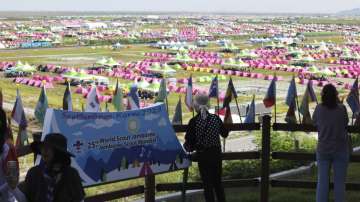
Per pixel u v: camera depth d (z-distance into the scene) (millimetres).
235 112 45938
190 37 197000
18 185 8055
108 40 170375
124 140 11391
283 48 152625
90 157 10875
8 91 69875
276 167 18078
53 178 7715
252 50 144750
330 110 11773
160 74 90938
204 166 12047
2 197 7914
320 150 11961
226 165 17906
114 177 11219
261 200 12992
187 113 54688
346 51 138000
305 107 16062
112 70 93438
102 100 58188
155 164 11875
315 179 16328
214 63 113812
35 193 7730
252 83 86750
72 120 10695
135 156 11539
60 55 124562
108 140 11148
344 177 11984
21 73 87875
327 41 195125
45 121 10492
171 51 141750
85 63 108000
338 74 98688
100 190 18734
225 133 12383
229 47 144625
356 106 16484
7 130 8383
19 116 11594
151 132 11820
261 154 12922
